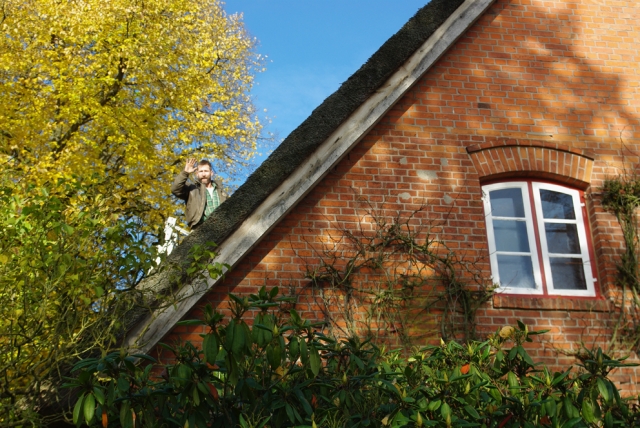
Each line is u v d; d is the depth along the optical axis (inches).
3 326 213.2
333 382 190.2
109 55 550.3
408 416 180.2
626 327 284.0
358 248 279.9
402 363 231.5
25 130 531.2
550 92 317.4
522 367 199.6
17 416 216.4
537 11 330.0
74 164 534.3
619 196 301.4
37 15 547.2
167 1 585.3
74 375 223.3
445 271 281.1
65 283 216.7
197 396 167.3
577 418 173.6
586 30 330.6
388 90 291.9
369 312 271.3
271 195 271.7
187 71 613.0
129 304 228.8
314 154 278.8
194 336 256.7
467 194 295.7
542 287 292.8
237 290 266.8
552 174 304.8
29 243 211.5
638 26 335.3
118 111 562.6
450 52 316.8
